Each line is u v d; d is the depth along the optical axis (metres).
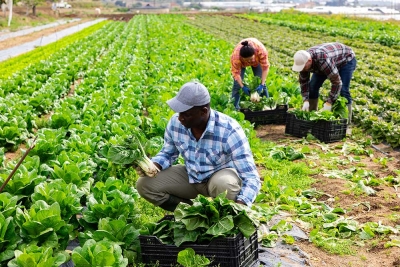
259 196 7.86
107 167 8.61
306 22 49.09
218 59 21.67
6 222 5.77
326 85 17.14
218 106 12.23
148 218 7.19
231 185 6.14
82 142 9.31
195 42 29.80
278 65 21.84
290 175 9.23
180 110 5.73
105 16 85.81
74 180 7.55
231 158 6.18
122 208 6.39
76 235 6.56
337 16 56.84
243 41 11.91
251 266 5.93
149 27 43.88
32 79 17.25
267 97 13.04
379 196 8.28
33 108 13.79
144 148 6.45
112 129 10.30
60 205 6.44
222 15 68.25
